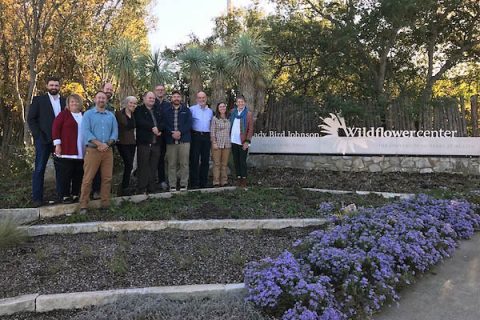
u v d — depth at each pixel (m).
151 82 10.78
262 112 10.79
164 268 4.78
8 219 5.88
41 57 15.84
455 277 4.77
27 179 9.05
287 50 12.68
